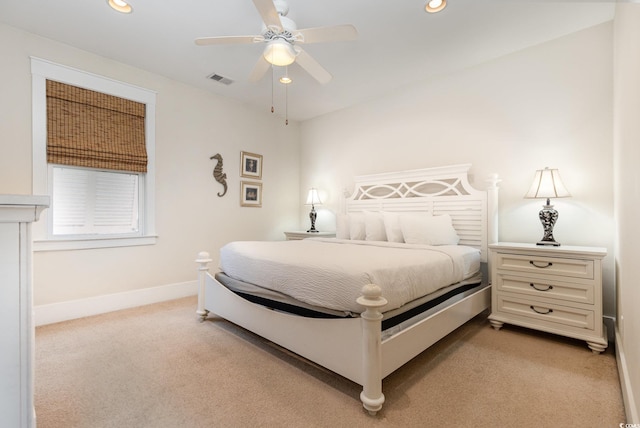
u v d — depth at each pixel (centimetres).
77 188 292
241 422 140
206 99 382
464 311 234
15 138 254
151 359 201
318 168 477
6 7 227
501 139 299
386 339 160
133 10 231
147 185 331
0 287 84
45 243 268
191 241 368
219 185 397
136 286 323
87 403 153
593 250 218
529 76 283
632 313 139
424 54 295
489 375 181
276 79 349
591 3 222
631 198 142
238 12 233
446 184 326
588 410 148
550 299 230
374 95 396
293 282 189
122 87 313
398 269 178
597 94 249
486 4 224
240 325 232
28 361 88
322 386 170
